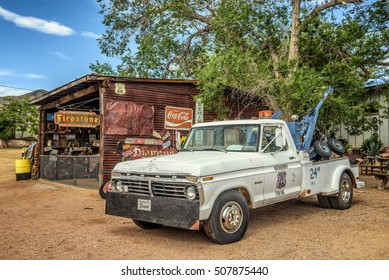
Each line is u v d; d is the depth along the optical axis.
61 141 16.23
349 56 12.53
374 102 13.48
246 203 5.55
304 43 12.51
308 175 6.98
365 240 5.39
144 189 5.53
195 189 4.96
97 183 12.26
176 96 12.15
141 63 17.39
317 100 10.21
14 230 6.28
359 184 8.29
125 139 10.96
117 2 17.67
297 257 4.69
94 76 10.35
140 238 5.73
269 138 6.41
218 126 6.71
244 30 12.55
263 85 10.36
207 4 15.61
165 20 15.74
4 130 40.12
